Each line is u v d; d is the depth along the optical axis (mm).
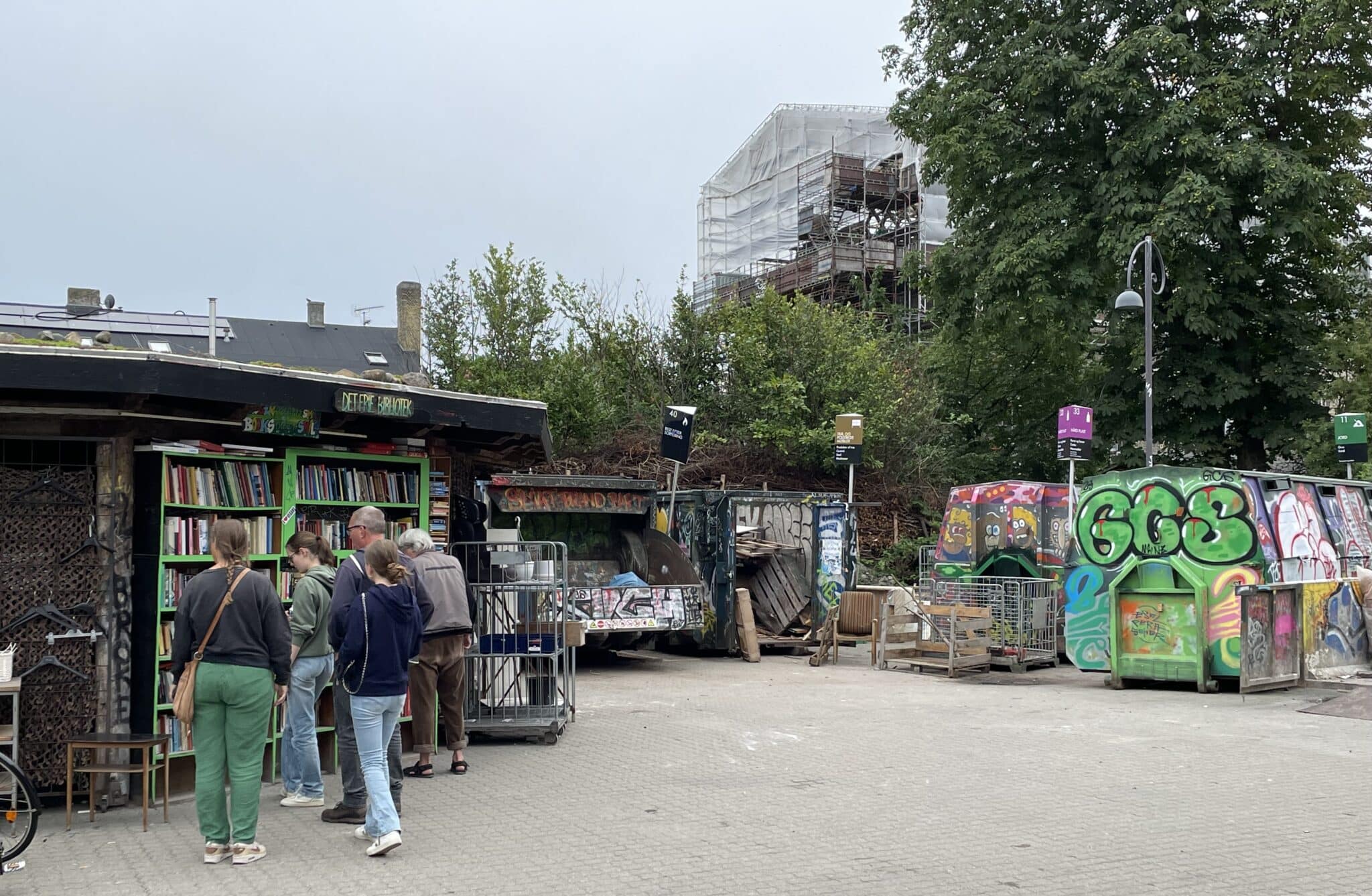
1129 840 6098
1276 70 21188
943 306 24766
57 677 6938
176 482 7297
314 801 7020
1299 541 13055
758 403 24531
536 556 10109
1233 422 23953
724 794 7297
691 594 15258
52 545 6973
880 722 10242
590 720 10430
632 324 25609
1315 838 6137
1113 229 21734
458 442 9891
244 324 40969
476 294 24734
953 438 27391
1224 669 11992
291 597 7934
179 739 7207
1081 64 22156
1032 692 12453
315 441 8398
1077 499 14891
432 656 7938
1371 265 24016
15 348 6164
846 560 17000
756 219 44312
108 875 5535
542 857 5801
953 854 5840
